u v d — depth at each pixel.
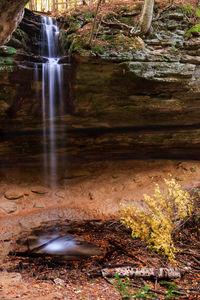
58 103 5.92
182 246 3.97
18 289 2.58
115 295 2.57
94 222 5.32
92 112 5.97
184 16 5.71
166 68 5.23
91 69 5.40
